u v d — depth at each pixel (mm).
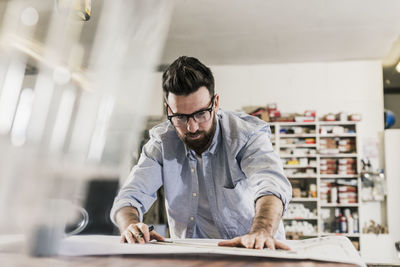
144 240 1063
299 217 5988
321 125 6461
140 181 1581
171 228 1750
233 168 1565
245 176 1593
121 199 1435
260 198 1292
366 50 6086
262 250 879
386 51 6125
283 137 6383
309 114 6316
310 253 873
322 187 6184
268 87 6777
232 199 1597
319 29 5223
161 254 791
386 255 5613
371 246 5664
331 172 6188
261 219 1146
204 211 1709
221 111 1681
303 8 4586
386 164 6082
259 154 1496
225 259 774
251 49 6047
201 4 4465
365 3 4461
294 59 6555
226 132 1578
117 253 632
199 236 1756
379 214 6184
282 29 5223
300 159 6215
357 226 5887
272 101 6742
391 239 5652
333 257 818
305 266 731
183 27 5125
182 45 5793
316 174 6074
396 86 8797
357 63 6609
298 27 5152
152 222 5922
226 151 1575
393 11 4641
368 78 6551
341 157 6270
